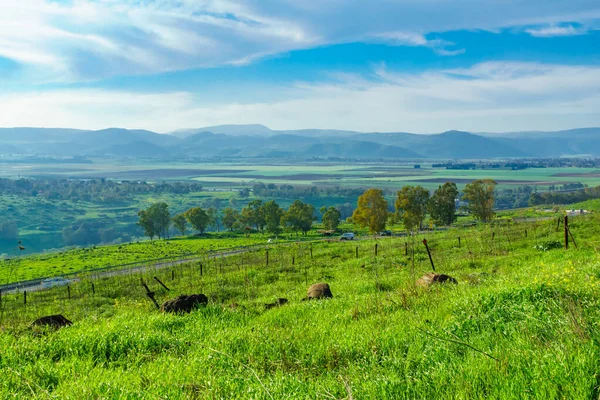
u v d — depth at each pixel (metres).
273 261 44.19
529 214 104.50
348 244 54.41
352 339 8.59
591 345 5.60
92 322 11.88
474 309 9.27
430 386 5.55
